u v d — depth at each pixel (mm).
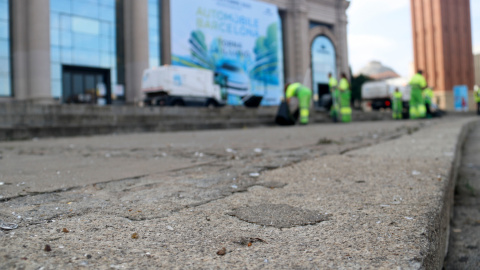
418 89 17188
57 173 2906
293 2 34031
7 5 21109
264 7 31656
